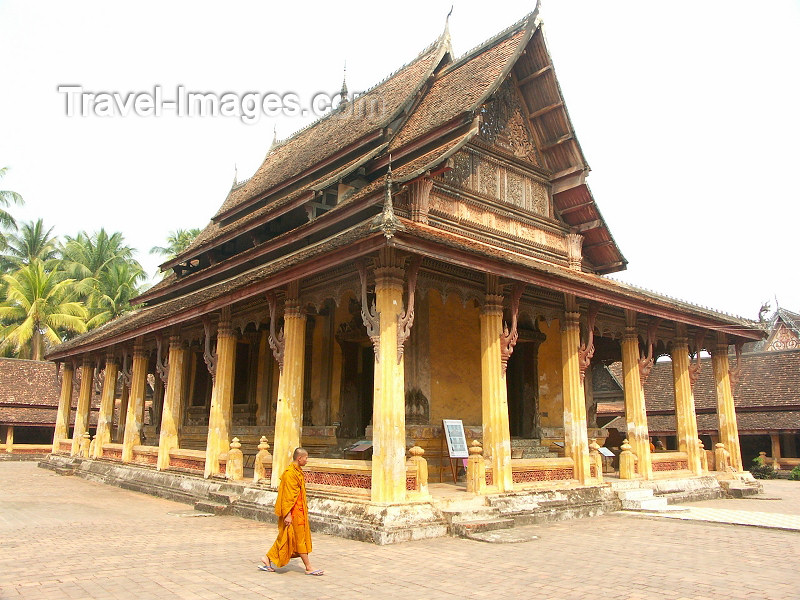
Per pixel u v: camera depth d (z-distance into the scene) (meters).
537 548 9.17
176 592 6.58
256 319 14.78
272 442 16.64
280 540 7.52
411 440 13.27
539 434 16.56
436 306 14.50
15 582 6.99
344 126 21.33
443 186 14.55
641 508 13.51
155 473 17.27
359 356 15.97
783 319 42.53
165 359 21.09
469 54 18.22
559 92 16.83
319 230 14.88
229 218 23.36
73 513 13.05
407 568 7.78
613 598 6.44
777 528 11.09
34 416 32.66
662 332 17.53
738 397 29.67
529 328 16.83
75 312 43.84
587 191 17.28
